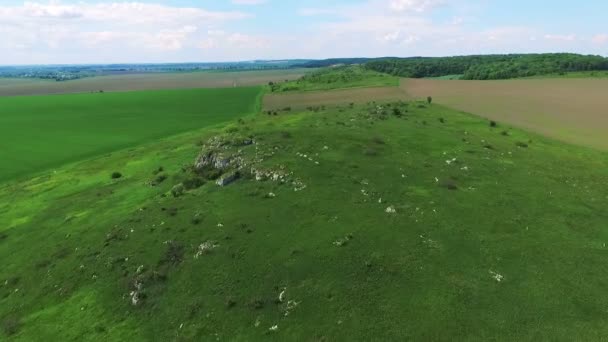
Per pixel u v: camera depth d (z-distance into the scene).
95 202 70.19
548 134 98.00
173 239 51.66
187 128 138.75
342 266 43.28
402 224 49.44
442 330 35.00
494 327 34.97
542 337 33.72
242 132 87.31
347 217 51.06
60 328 42.78
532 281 40.16
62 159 105.69
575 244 46.12
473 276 41.00
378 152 71.88
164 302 43.06
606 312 36.09
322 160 66.25
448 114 114.56
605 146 87.25
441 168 66.56
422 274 41.44
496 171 66.88
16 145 120.88
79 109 196.00
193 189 65.25
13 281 52.09
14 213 71.38
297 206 54.22
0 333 43.81
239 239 49.41
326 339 35.53
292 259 45.09
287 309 39.19
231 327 38.56
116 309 43.81
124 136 130.00
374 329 35.78
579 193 60.06
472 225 49.59
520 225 49.94
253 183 61.78
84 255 53.28
